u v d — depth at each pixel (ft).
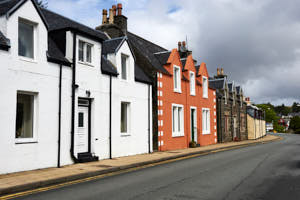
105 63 46.55
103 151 43.32
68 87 37.42
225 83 106.22
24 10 32.12
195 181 27.20
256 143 100.17
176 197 20.97
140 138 53.16
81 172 30.17
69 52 38.17
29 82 32.24
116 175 30.86
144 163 39.91
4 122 29.25
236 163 40.78
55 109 35.40
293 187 24.64
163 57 68.08
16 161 30.30
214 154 55.62
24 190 23.17
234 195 21.71
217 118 96.63
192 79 77.87
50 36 39.83
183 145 69.26
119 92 47.80
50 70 34.99
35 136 32.99
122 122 50.11
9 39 30.27
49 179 26.04
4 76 29.55
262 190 23.44
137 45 65.62
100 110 43.14
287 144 91.30
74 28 38.14
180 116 70.44
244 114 129.90
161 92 60.90
